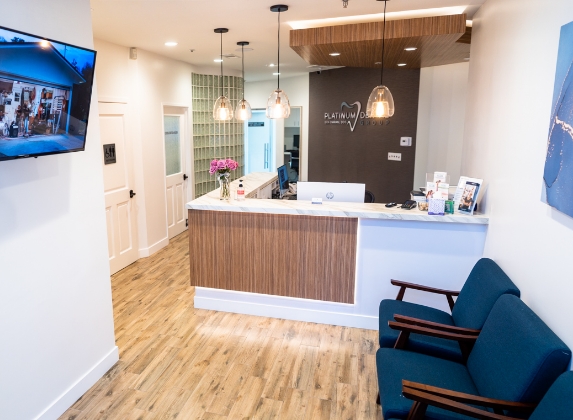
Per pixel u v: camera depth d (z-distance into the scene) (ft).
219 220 12.01
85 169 8.38
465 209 10.48
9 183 6.63
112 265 15.47
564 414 4.50
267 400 8.50
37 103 6.25
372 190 22.67
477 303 7.95
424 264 10.83
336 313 11.68
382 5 10.89
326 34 12.65
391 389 6.53
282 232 11.62
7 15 6.35
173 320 11.94
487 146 10.12
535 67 7.09
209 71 21.76
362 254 11.18
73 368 8.34
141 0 9.89
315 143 25.98
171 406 8.31
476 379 6.70
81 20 7.92
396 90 20.68
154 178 17.89
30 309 7.18
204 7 10.57
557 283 5.92
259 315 12.29
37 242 7.25
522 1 7.85
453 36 11.79
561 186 5.64
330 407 8.32
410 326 7.57
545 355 5.36
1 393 6.70
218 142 22.75
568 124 5.50
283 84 29.07
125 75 15.85
